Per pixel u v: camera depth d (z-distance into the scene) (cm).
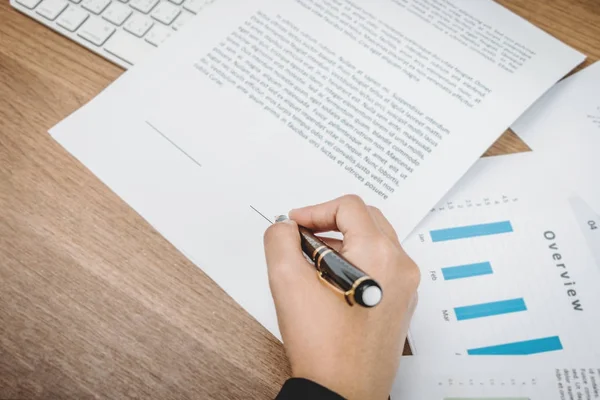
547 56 48
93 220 40
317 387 30
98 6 47
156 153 43
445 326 38
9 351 36
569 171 44
